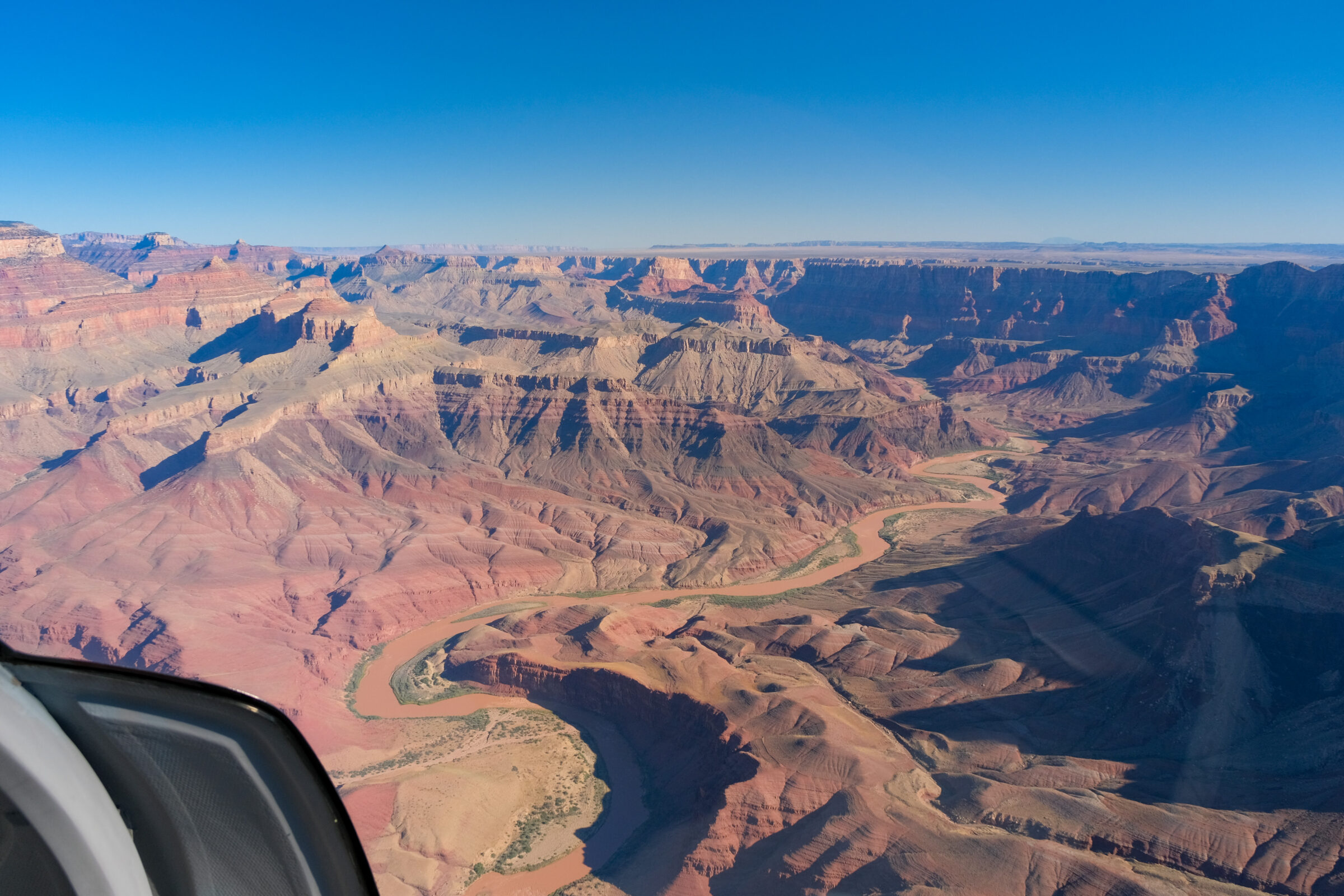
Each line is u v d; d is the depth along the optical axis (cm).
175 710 487
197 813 506
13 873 419
